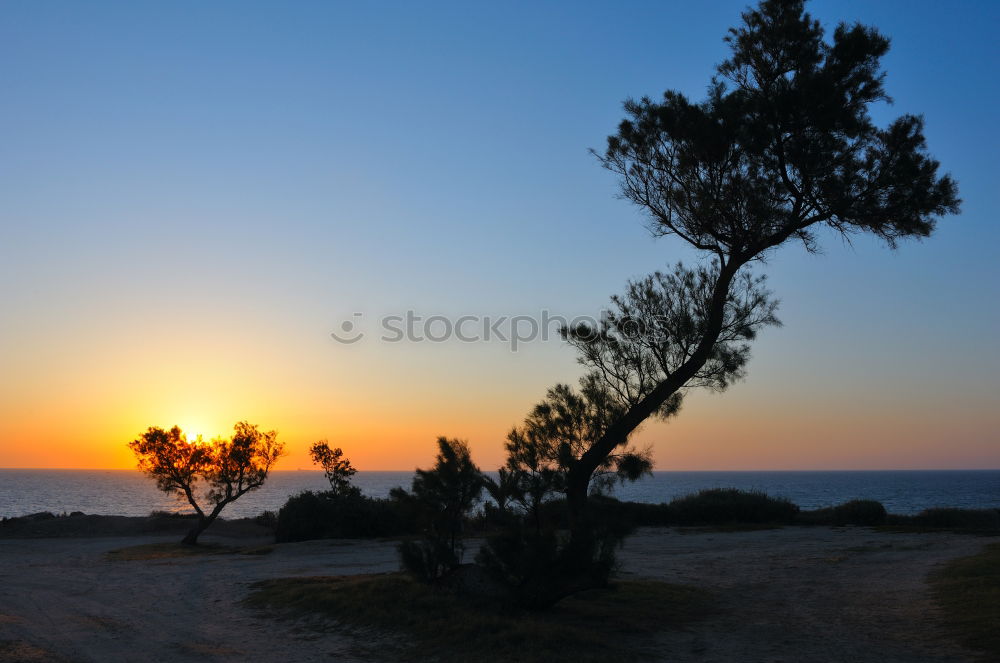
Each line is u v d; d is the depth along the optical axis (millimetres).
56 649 11352
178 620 13852
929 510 33969
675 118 16031
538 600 13086
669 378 15820
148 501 129000
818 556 21734
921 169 14984
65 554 30000
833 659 10172
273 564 22891
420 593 13688
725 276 16281
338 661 10547
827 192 15195
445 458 14484
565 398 13938
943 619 12242
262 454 34344
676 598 14938
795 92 15594
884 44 15961
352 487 38094
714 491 38219
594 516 12984
